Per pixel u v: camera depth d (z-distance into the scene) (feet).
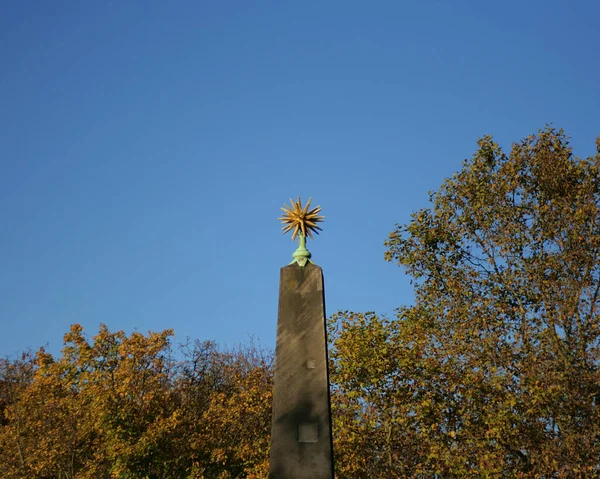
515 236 94.12
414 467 82.28
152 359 102.17
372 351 84.17
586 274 86.02
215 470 102.83
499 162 100.48
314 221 44.42
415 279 100.83
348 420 83.15
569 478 74.49
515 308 92.22
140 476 95.50
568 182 93.25
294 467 38.93
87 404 103.86
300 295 42.06
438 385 83.92
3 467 108.47
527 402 76.79
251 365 149.79
